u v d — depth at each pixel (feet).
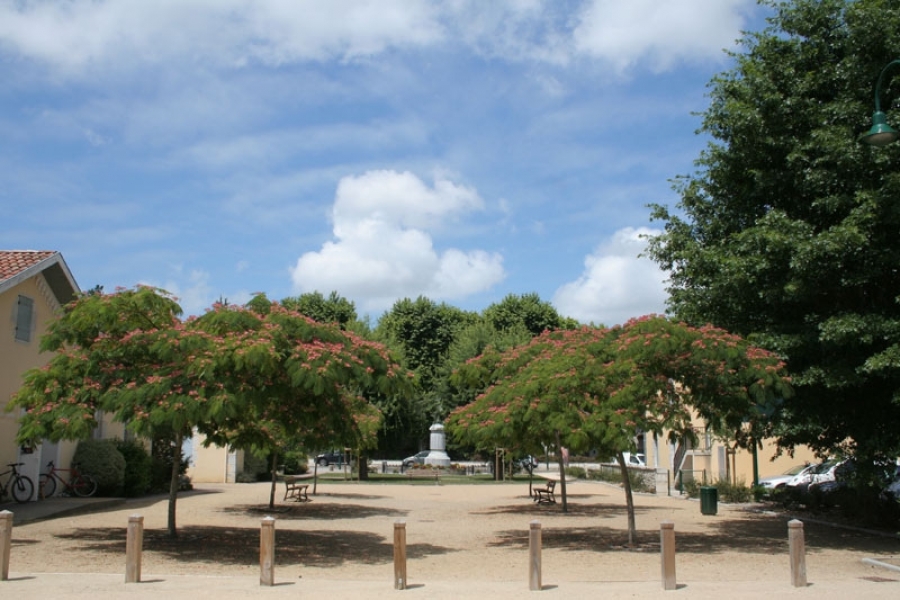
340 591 33.96
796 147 51.72
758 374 46.24
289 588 34.58
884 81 50.90
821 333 49.03
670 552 35.22
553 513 77.36
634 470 112.78
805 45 55.21
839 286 50.44
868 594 33.71
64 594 31.91
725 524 66.90
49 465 74.84
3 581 35.12
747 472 104.17
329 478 138.62
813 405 53.26
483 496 99.19
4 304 67.26
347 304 168.45
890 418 52.47
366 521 68.44
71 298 75.82
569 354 49.44
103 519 62.28
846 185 50.16
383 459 195.21
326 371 41.11
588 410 46.57
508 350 62.59
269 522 35.50
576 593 33.91
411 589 34.86
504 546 52.90
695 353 46.11
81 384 43.93
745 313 56.03
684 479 106.22
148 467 86.07
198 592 32.91
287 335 44.96
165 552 45.98
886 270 49.52
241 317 44.70
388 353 48.29
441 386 153.69
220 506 78.23
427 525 65.82
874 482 52.60
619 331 52.70
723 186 58.54
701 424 104.63
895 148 47.80
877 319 47.42
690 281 59.52
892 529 61.46
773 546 53.06
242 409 42.63
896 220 46.78
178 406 39.22
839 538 57.41
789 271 50.88
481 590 34.73
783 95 54.90
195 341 41.86
